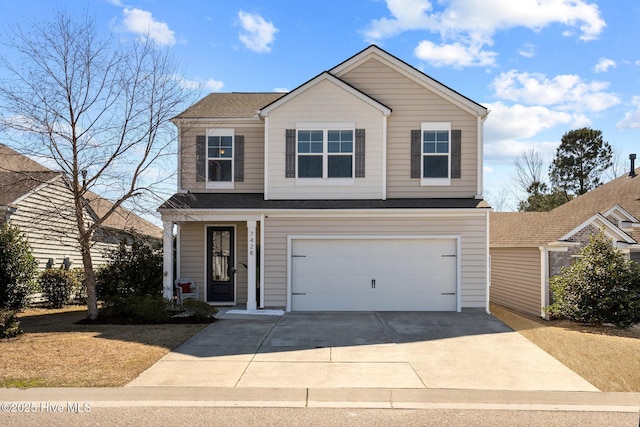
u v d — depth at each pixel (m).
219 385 7.40
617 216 16.61
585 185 38.22
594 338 10.73
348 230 13.98
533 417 6.35
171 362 8.62
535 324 12.29
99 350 9.23
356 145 14.46
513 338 10.63
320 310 13.98
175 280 14.93
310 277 14.05
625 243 15.05
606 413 6.52
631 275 12.50
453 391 7.26
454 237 13.89
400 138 14.73
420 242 14.04
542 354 9.34
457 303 13.86
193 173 15.41
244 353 9.26
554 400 7.02
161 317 12.12
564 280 13.27
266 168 14.52
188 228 15.39
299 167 14.55
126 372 7.95
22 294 13.60
